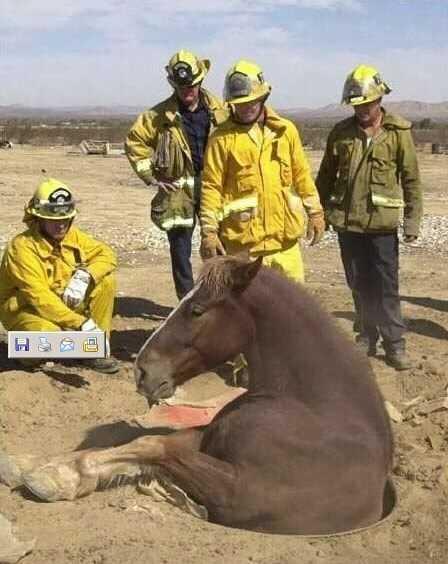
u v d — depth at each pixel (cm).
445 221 1504
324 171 632
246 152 543
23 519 391
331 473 376
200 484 386
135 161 684
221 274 397
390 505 423
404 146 603
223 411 411
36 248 589
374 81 593
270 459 379
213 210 549
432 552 371
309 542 373
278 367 399
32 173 2439
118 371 611
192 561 353
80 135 5344
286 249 561
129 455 404
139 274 987
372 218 606
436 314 808
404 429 515
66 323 584
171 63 660
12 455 438
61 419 523
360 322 661
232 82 529
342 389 394
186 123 677
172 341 400
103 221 1470
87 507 402
